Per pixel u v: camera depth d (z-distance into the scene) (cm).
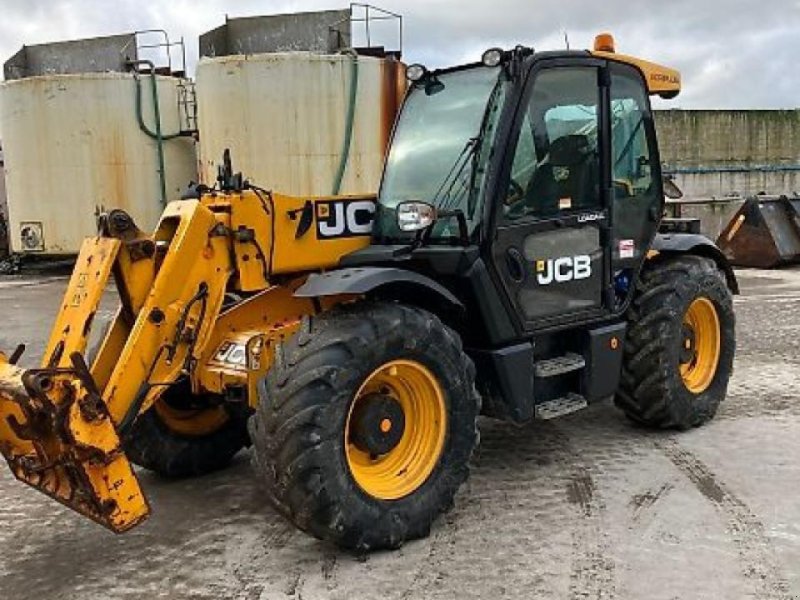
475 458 458
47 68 1628
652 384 474
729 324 514
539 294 412
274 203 383
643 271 489
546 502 393
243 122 1302
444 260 384
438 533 361
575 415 537
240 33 1459
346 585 317
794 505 382
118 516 308
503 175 389
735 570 319
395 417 358
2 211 1867
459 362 363
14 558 355
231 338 385
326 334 330
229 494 420
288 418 317
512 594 306
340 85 1297
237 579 327
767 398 565
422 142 420
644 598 300
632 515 375
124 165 1464
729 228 1312
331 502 322
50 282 1396
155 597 315
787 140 1984
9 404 316
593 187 436
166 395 428
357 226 415
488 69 408
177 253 352
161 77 1477
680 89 520
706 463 441
